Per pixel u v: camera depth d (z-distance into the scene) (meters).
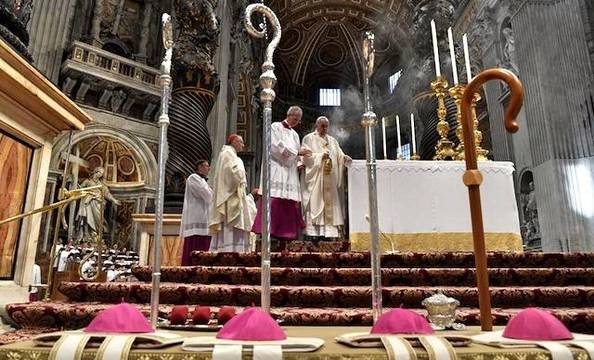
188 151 10.16
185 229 6.96
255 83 23.44
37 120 3.63
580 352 1.20
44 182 3.81
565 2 13.38
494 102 16.34
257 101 23.42
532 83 13.50
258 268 3.94
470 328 2.11
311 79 33.25
